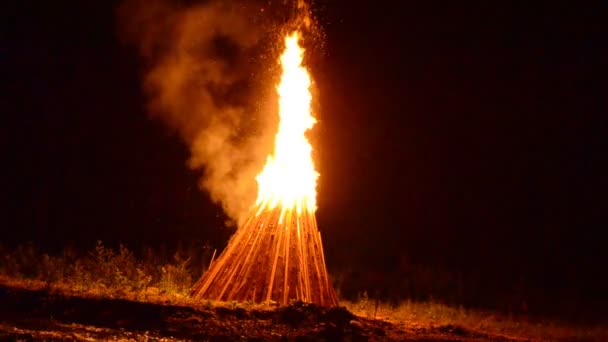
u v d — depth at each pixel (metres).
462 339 10.13
